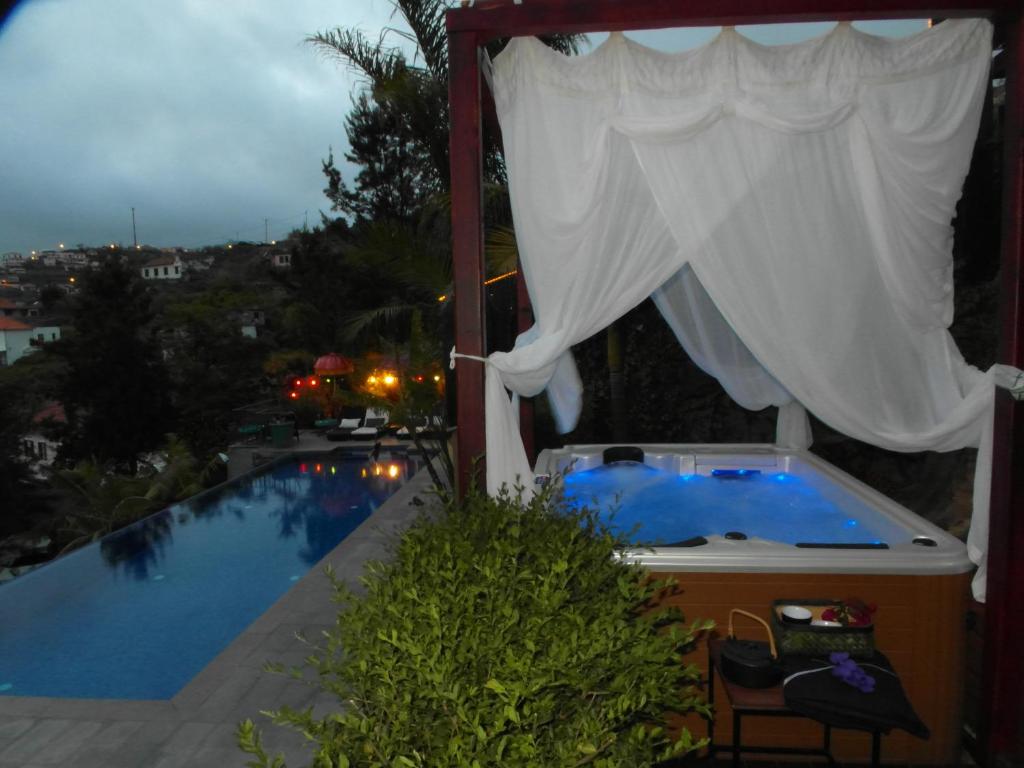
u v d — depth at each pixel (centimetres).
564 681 154
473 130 290
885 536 361
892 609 286
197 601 613
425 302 978
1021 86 259
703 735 291
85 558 729
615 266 300
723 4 265
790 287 289
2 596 623
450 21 281
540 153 292
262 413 1429
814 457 485
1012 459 264
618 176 293
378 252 638
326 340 1786
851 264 287
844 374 293
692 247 288
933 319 288
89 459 1786
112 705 336
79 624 564
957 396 292
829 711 222
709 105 278
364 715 159
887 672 240
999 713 277
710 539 311
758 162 282
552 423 628
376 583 193
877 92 275
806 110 275
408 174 1526
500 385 312
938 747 288
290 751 293
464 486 314
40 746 304
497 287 552
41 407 1770
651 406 619
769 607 287
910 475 496
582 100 287
